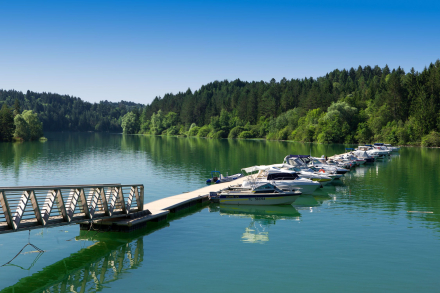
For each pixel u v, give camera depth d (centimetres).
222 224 2294
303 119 14550
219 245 1866
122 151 8381
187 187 3650
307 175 3741
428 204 2839
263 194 2848
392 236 1992
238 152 8188
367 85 19125
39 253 1773
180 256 1709
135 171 4831
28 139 12938
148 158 6669
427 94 12075
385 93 13575
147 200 3016
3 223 1595
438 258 1659
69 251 1803
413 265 1580
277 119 15725
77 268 1591
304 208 2748
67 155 7175
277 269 1541
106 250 1811
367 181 4084
